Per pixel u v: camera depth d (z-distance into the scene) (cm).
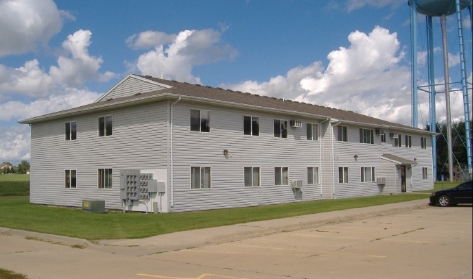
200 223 1825
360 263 1045
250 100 2894
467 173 4450
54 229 1705
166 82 2697
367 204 2608
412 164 3884
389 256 1119
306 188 3078
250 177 2667
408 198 3080
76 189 2769
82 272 1002
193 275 962
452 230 1569
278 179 2864
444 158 6744
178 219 1969
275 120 2872
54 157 2952
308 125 3162
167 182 2241
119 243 1417
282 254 1192
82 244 1426
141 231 1638
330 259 1103
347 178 3384
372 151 3694
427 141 4547
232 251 1260
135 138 2416
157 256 1208
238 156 2594
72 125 2833
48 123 3014
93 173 2659
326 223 1856
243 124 2645
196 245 1383
